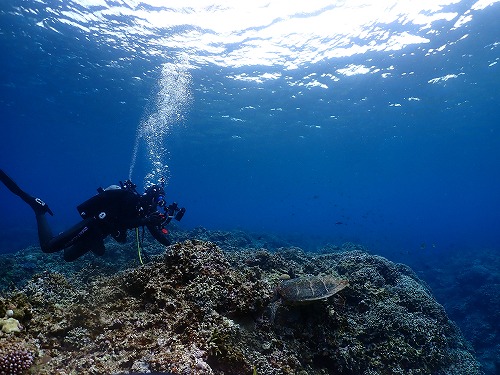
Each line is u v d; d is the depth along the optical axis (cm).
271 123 3350
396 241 5319
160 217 591
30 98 3000
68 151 5706
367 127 3456
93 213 633
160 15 1619
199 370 270
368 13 1591
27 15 1706
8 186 720
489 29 1675
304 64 2092
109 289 434
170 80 2386
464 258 2823
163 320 354
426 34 1733
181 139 4291
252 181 8794
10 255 1291
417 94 2548
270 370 342
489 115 3117
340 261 906
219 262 469
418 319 604
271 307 434
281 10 1577
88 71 2308
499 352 1248
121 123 3581
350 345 499
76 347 316
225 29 1723
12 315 333
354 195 14438
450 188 11681
